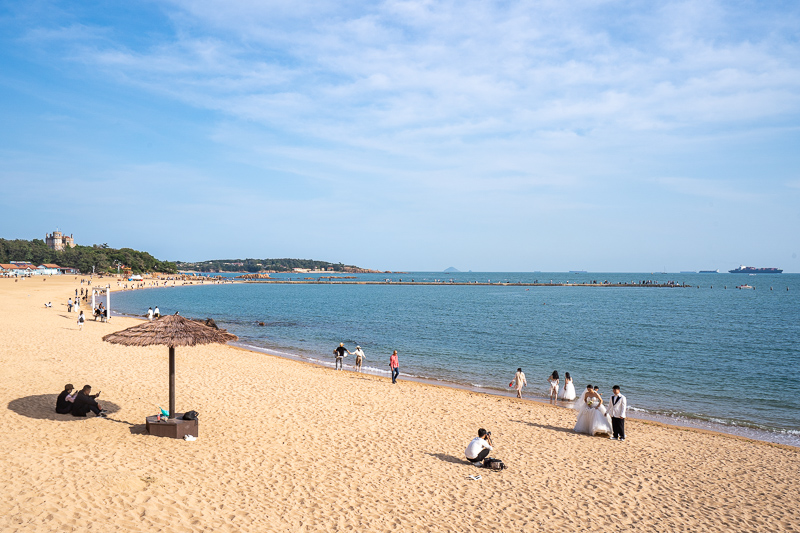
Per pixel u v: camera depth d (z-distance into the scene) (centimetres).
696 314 7781
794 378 3103
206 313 7056
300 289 16638
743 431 2008
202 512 900
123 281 16012
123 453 1145
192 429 1307
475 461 1302
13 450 1083
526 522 994
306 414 1678
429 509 1020
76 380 1895
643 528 997
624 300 11406
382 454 1334
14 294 7800
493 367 3338
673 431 1823
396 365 2509
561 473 1284
